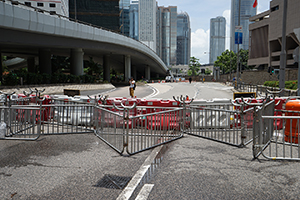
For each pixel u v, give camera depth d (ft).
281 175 14.69
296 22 176.14
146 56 225.97
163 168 15.89
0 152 19.53
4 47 128.36
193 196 12.01
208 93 95.50
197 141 23.56
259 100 31.24
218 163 16.85
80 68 132.36
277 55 225.56
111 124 21.80
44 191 12.67
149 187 13.05
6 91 76.02
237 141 21.65
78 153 19.36
